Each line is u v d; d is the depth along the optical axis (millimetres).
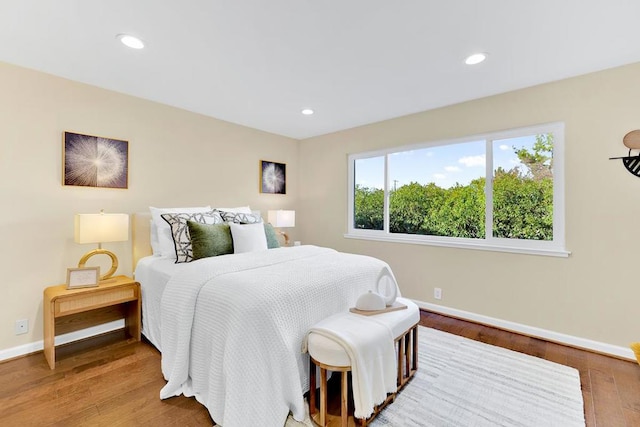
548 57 2180
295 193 4746
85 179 2650
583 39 1938
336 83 2656
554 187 2646
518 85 2684
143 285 2621
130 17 1721
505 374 2096
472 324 3014
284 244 4469
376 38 1947
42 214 2441
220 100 3080
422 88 2760
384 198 3836
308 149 4648
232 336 1529
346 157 4172
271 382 1545
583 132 2463
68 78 2545
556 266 2604
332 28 1838
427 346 2518
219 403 1589
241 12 1678
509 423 1626
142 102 3018
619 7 1609
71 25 1796
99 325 2738
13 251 2318
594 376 2074
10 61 2252
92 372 2111
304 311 1769
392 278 2184
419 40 1969
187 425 1605
